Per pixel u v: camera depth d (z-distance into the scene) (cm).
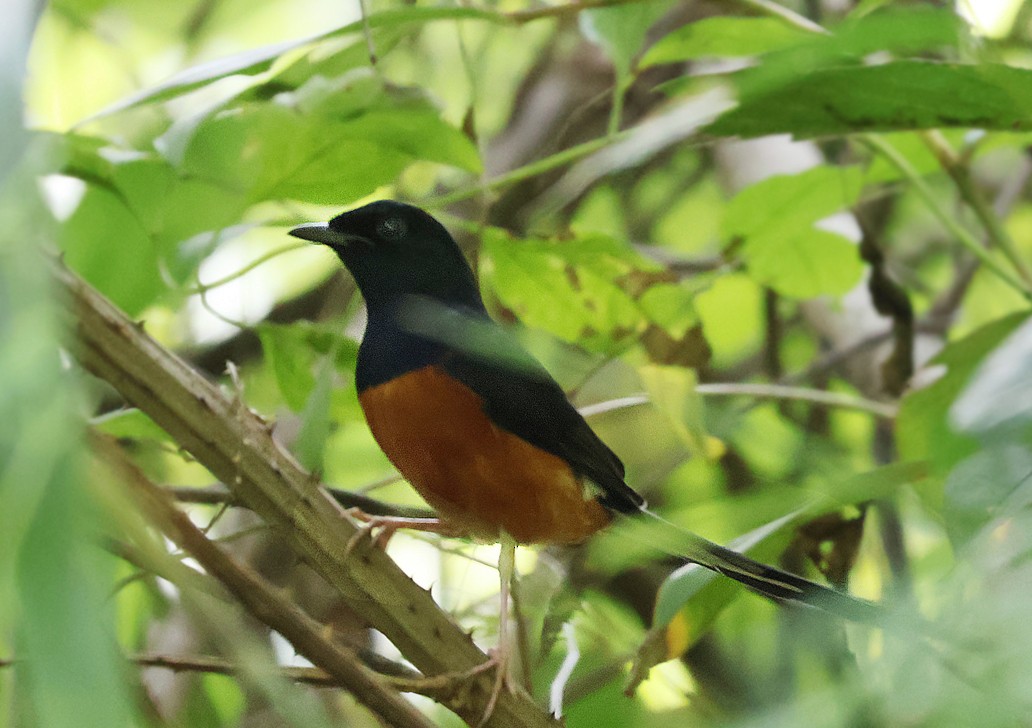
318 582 1045
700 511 948
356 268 975
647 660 802
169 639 909
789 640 682
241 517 1107
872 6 788
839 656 641
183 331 1151
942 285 1567
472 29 1334
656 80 1310
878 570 1076
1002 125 657
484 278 1080
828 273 1112
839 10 1275
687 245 1515
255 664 340
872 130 673
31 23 250
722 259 1079
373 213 977
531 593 984
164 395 609
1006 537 350
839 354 1242
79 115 1222
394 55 1321
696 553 824
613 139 802
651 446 1205
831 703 343
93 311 585
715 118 666
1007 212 1373
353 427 1205
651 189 1445
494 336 662
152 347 610
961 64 606
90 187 727
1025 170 1374
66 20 1168
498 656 754
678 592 726
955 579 344
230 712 946
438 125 668
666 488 1170
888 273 1120
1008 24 1066
